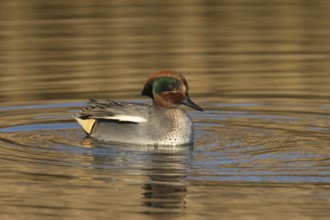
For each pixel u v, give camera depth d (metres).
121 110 14.45
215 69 19.95
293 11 26.81
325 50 21.89
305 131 14.89
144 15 26.27
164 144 14.01
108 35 23.77
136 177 12.09
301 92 17.81
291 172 12.27
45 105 16.94
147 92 14.49
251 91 17.95
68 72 19.72
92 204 11.00
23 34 23.81
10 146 13.89
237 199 11.12
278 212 10.62
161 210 10.76
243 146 13.87
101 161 12.96
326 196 11.19
